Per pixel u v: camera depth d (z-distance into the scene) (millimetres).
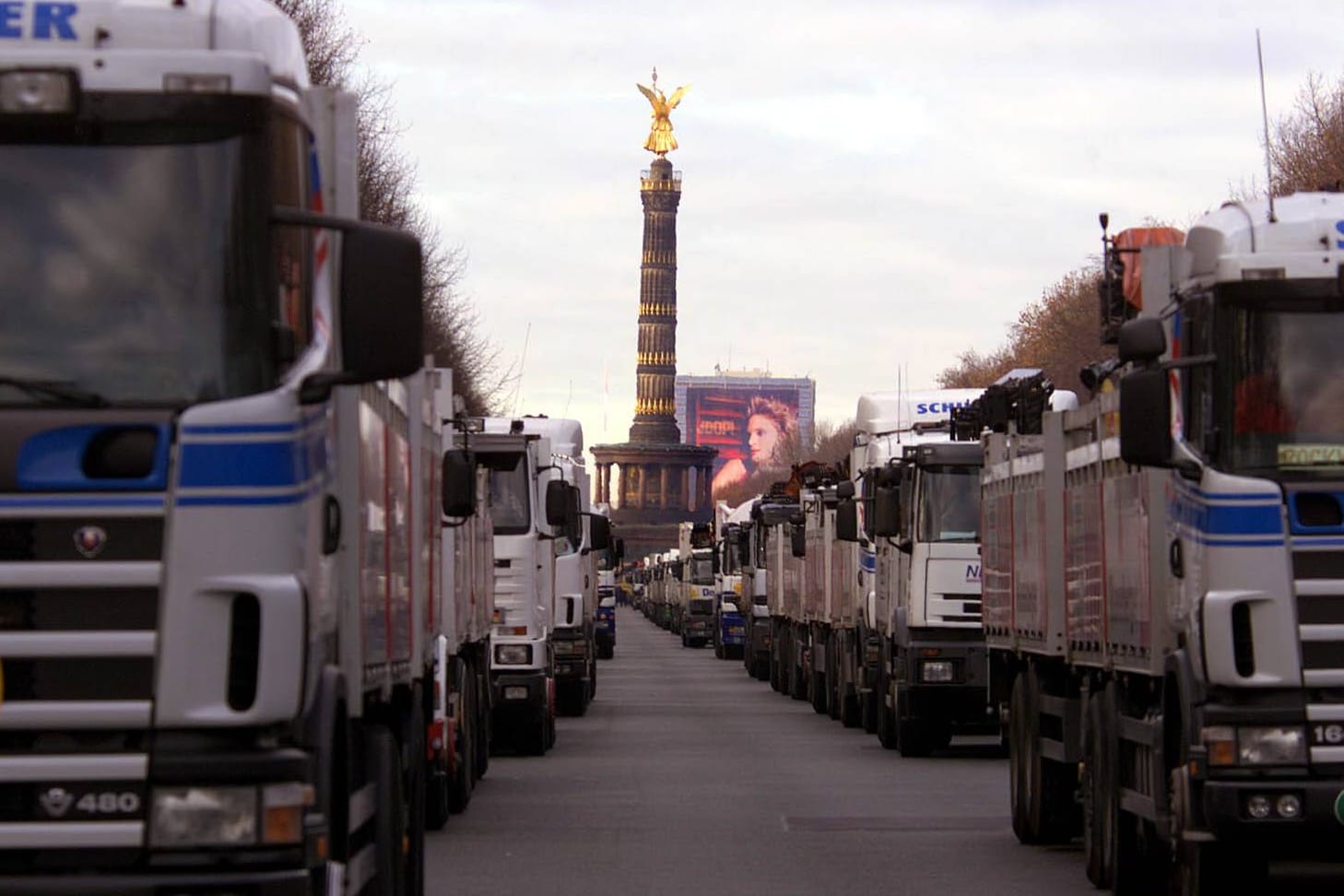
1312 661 16016
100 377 11383
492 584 35906
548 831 25922
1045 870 22094
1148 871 19641
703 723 50344
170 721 11164
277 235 11672
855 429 48188
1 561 11188
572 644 51375
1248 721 16016
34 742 11203
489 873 21812
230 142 11609
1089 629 21297
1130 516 19219
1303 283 16297
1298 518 16062
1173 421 17141
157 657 11180
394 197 67625
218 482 11273
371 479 14688
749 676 80875
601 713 54594
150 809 11148
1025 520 24969
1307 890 20125
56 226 11508
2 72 11438
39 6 12172
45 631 11172
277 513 11336
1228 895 16891
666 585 164750
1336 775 16000
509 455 38781
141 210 11547
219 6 12414
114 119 11539
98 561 11211
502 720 38781
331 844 12469
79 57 11523
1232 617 16078
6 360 11383
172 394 11406
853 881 21141
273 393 11445
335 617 12812
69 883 11000
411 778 17500
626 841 24891
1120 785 19797
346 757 12938
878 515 37844
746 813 28188
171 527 11219
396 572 16656
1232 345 16344
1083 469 21797
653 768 36125
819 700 54438
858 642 45781
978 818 27516
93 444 11242
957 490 37875
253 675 11266
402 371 11578
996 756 39031
